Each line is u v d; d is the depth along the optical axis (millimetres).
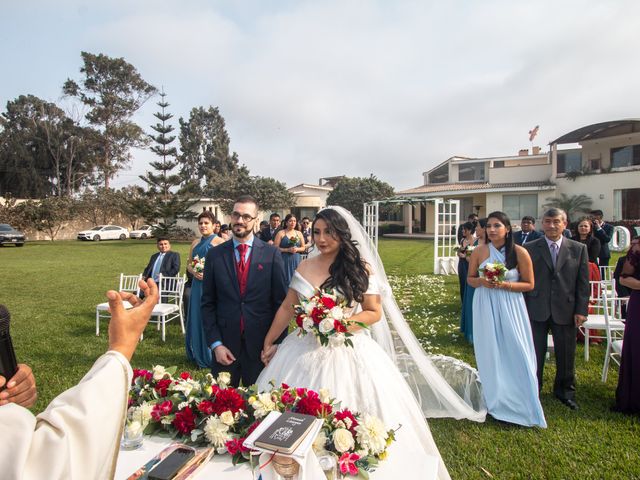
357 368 2461
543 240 3980
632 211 21984
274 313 3164
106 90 45469
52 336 6297
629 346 3674
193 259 5066
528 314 3994
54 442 833
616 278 5188
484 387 3744
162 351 5594
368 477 1585
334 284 2609
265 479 1410
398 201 14875
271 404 1776
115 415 954
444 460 3023
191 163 59219
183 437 1809
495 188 25203
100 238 33219
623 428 3449
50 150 43594
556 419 3604
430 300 8633
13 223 31609
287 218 8578
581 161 24875
